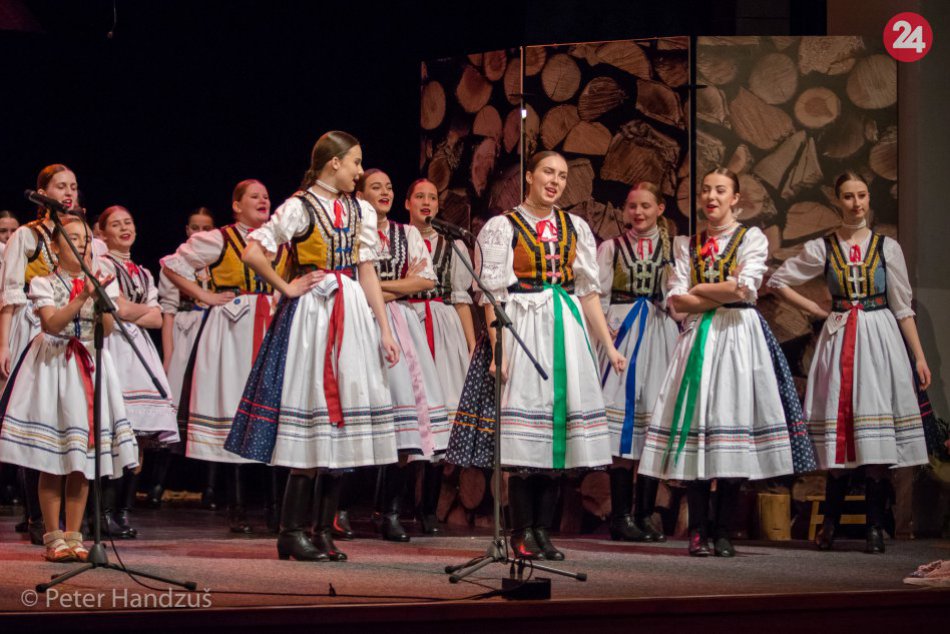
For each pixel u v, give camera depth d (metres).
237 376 10.88
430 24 14.29
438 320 11.38
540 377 8.69
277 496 10.74
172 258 10.91
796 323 11.28
